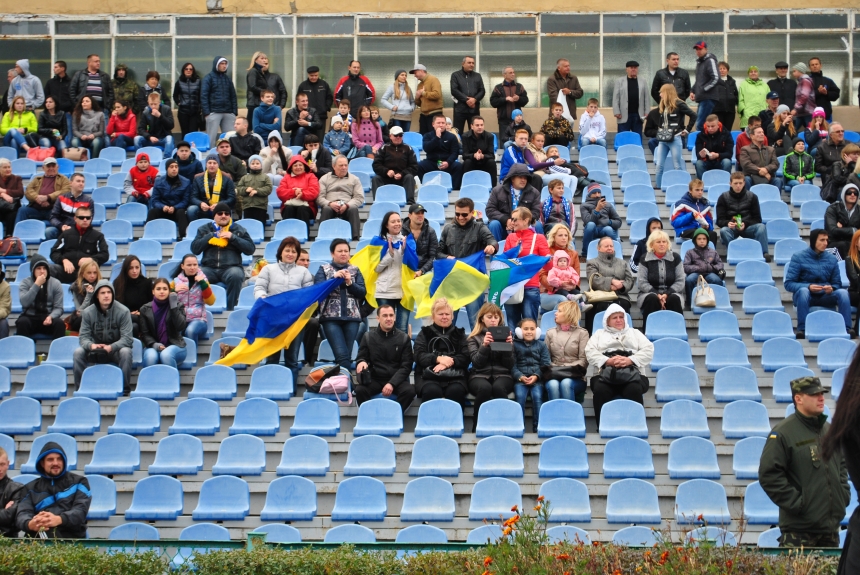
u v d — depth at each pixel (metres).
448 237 22.52
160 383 20.27
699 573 10.62
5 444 18.89
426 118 33.34
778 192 27.73
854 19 35.97
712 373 20.70
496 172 28.77
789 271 22.53
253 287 23.20
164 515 17.42
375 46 36.56
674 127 29.27
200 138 32.44
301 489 17.42
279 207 27.67
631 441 18.08
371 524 17.22
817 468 12.30
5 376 20.95
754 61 36.16
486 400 19.08
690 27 36.25
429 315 21.45
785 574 10.53
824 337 21.66
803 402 12.35
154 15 36.75
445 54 36.44
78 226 24.38
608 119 36.06
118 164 30.91
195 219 26.39
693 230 24.50
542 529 12.20
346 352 20.56
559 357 19.66
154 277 24.91
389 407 19.03
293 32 36.56
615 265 22.22
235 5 36.62
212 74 32.53
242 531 17.30
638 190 27.88
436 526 17.03
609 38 36.34
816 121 30.97
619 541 15.55
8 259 25.42
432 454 18.22
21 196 27.25
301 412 19.23
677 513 16.73
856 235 22.14
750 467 17.95
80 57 36.56
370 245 22.14
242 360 20.67
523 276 21.53
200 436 19.38
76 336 21.72
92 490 17.62
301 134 31.55
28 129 32.38
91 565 11.81
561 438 18.11
